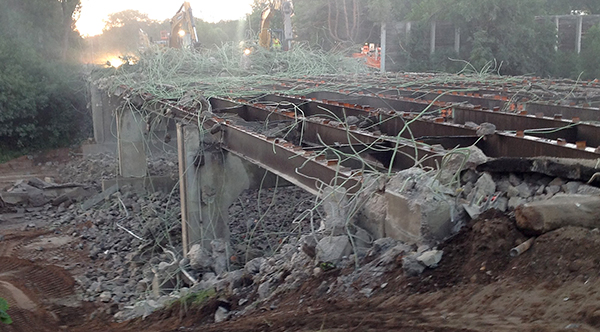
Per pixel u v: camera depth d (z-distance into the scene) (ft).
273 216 56.34
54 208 76.48
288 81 80.59
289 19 111.65
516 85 64.34
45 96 119.34
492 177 23.31
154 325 30.04
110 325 35.22
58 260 55.93
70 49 142.00
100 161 97.04
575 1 141.90
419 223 22.09
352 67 106.63
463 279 19.53
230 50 108.06
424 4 128.16
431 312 18.01
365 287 21.65
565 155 25.95
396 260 22.08
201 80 79.77
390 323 17.92
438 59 118.21
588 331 14.37
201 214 47.03
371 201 25.55
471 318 16.83
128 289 46.06
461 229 21.93
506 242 20.04
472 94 57.93
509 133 30.32
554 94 52.65
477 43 111.55
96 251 57.11
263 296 26.43
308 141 41.83
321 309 21.20
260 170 47.67
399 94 64.44
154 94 66.13
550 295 16.72
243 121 47.11
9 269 53.21
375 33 152.87
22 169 109.70
